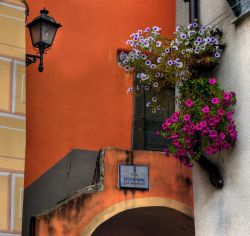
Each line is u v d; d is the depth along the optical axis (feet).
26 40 34.14
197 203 29.50
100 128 34.58
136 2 37.42
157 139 35.78
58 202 32.83
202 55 28.43
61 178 33.22
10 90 29.91
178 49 28.45
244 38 27.35
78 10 35.96
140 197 31.81
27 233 31.78
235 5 27.91
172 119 27.04
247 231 25.72
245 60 27.12
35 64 34.06
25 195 32.19
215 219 27.96
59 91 34.24
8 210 28.32
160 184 32.35
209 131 26.09
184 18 34.12
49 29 29.96
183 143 26.66
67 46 35.12
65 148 33.63
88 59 35.40
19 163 29.12
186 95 27.55
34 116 33.32
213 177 27.91
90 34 35.86
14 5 31.17
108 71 35.63
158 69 28.63
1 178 28.55
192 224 33.58
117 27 36.55
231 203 26.96
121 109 35.32
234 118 27.20
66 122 33.96
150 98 36.11
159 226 35.14
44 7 31.86
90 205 30.66
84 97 34.68
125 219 34.35
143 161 32.35
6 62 30.22
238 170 26.68
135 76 36.01
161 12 37.81
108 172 31.55
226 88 28.09
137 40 29.58
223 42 28.76
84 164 33.81
